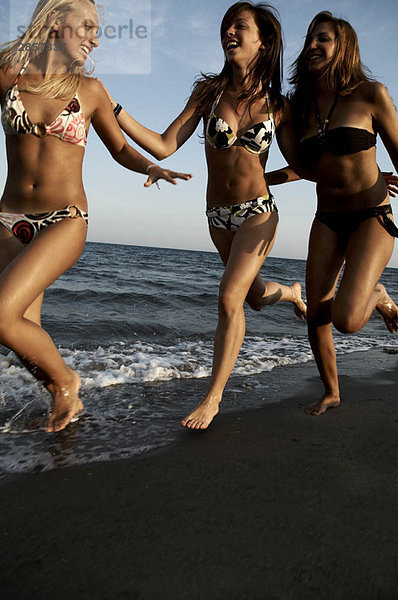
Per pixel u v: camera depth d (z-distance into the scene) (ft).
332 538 5.41
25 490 6.37
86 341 17.30
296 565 4.91
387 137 9.49
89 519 5.70
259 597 4.44
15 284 7.34
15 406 9.86
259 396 11.45
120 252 161.58
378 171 9.70
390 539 5.43
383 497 6.45
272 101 9.85
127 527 5.54
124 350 16.07
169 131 10.61
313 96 9.86
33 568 4.76
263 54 9.81
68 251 7.97
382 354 18.33
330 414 10.17
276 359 15.87
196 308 29.27
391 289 64.49
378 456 7.90
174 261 111.96
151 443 8.14
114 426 8.94
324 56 9.41
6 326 7.36
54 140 7.87
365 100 9.29
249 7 9.80
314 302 10.19
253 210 9.87
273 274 79.10
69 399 8.84
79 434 8.45
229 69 10.21
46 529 5.45
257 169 9.91
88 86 8.15
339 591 4.54
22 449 7.72
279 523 5.71
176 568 4.83
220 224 10.31
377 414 10.29
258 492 6.49
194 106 10.55
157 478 6.84
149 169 8.75
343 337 22.34
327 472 7.20
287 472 7.16
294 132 10.37
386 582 4.67
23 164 7.97
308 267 10.26
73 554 5.01
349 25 9.46
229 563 4.92
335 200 9.81
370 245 9.44
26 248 7.79
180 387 11.99
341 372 14.49
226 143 9.84
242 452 7.88
